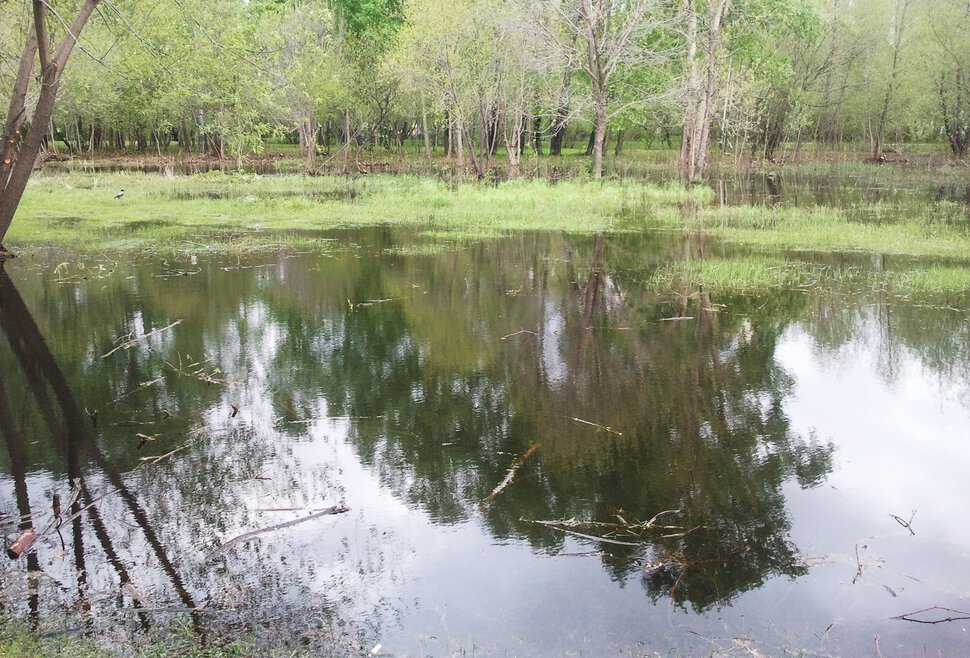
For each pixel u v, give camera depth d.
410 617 4.10
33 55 12.88
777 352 8.88
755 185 30.78
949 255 14.57
